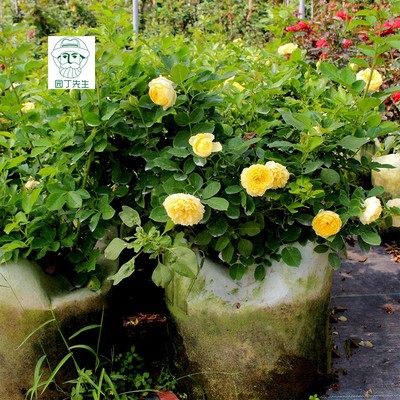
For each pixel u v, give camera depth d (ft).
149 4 33.83
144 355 7.54
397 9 6.56
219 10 28.50
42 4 31.83
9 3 36.86
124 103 6.34
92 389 6.32
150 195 7.01
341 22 14.53
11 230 6.25
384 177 11.48
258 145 6.55
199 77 6.46
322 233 5.96
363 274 10.51
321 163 6.08
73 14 31.60
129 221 6.03
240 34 27.09
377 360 7.77
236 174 6.35
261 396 6.58
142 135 6.43
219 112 7.34
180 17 31.14
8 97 7.09
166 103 5.96
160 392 6.89
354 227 6.36
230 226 6.34
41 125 6.89
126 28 7.36
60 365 6.01
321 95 7.77
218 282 6.52
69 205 6.12
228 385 6.56
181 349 6.70
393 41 6.36
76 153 6.35
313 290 6.42
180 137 6.26
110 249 5.90
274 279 6.43
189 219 5.49
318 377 6.82
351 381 7.32
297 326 6.39
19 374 6.27
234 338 6.38
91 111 6.34
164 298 7.14
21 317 6.07
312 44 14.10
